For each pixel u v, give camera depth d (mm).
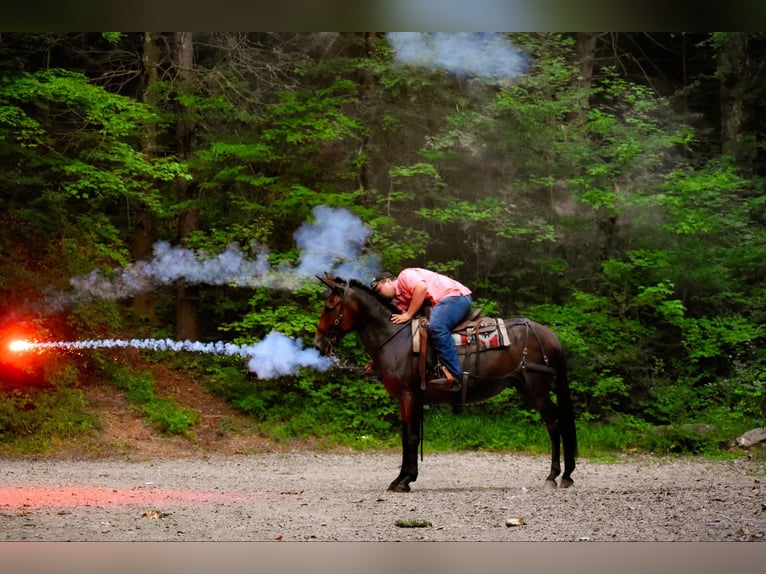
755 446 16875
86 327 18984
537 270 22344
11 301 17656
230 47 22047
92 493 10844
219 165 20594
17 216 18719
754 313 21109
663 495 9961
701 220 20781
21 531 7812
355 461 16359
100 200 20344
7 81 18094
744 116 24922
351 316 11406
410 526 8148
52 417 16688
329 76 22141
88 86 18516
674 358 21094
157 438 17453
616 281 21469
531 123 21578
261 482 12750
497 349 11469
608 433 18062
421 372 11172
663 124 24125
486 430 18688
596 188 21688
